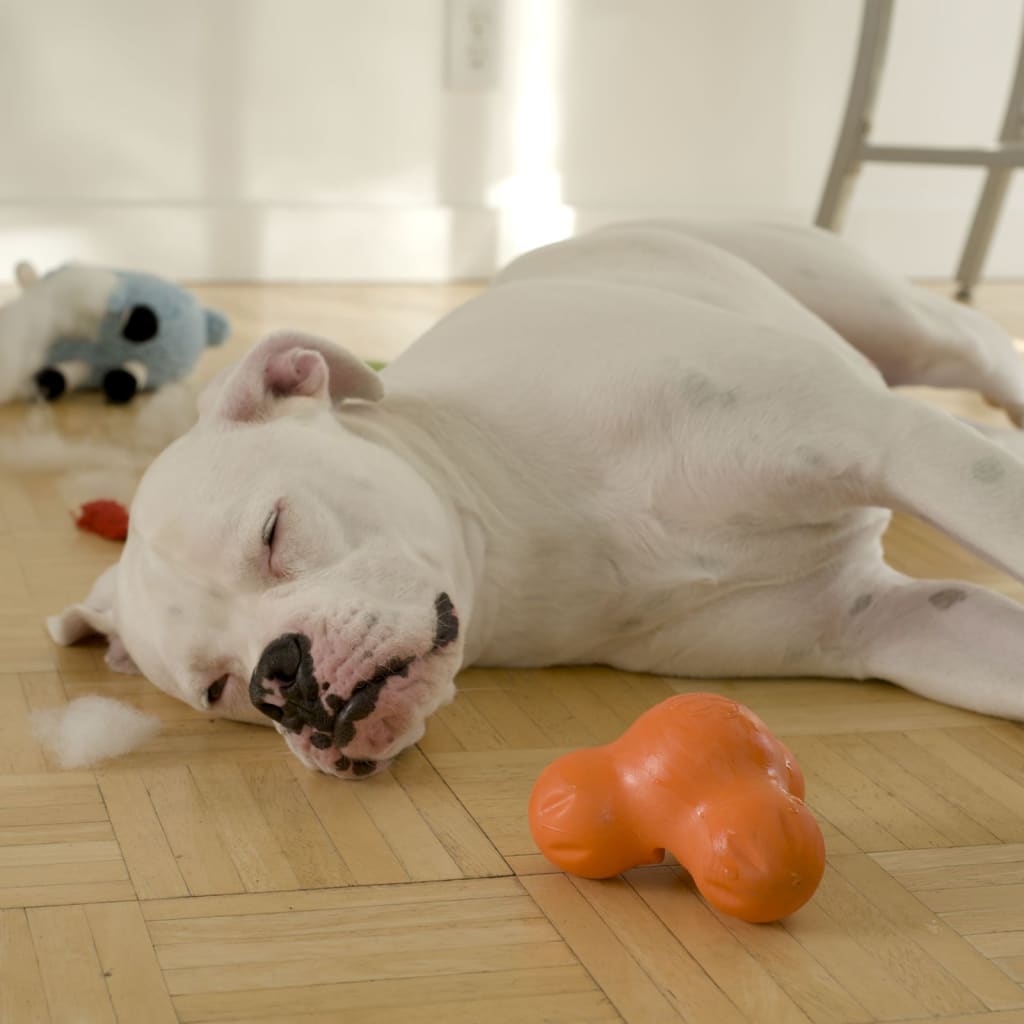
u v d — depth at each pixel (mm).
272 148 3898
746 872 994
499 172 4098
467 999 938
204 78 3797
